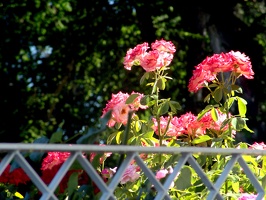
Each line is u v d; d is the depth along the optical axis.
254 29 11.83
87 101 14.48
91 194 2.13
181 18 13.33
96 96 14.49
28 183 2.55
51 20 13.92
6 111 13.90
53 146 1.63
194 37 13.08
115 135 2.97
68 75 14.38
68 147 1.65
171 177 1.85
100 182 1.74
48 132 13.94
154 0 13.30
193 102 13.21
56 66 14.25
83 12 13.88
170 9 13.35
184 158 1.86
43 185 1.66
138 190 2.48
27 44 13.91
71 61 14.28
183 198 2.60
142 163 1.80
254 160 2.72
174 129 3.11
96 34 13.96
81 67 14.38
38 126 13.95
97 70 14.56
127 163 1.77
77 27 13.98
